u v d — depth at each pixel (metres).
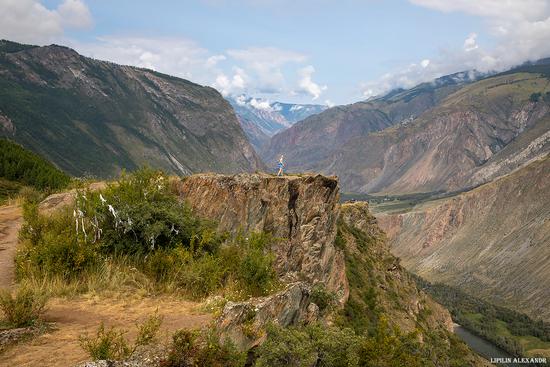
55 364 7.43
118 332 9.20
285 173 27.84
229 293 13.02
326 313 17.95
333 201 29.67
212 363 8.40
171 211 16.31
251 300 11.58
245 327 9.99
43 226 14.93
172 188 19.98
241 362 8.84
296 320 12.06
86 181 28.64
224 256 15.71
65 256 12.73
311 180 26.59
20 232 15.37
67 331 9.04
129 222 14.70
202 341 8.95
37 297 9.96
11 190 31.30
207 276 13.84
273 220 23.14
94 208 15.02
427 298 81.88
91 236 14.22
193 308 11.80
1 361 7.43
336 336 11.71
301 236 24.89
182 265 14.20
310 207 26.27
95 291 11.98
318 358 11.08
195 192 20.38
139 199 16.42
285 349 9.80
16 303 9.19
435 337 55.53
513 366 149.75
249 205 21.80
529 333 193.38
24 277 11.91
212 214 20.20
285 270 22.78
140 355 8.06
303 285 13.46
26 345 8.13
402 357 15.38
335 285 29.59
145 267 14.13
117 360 7.65
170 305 12.00
